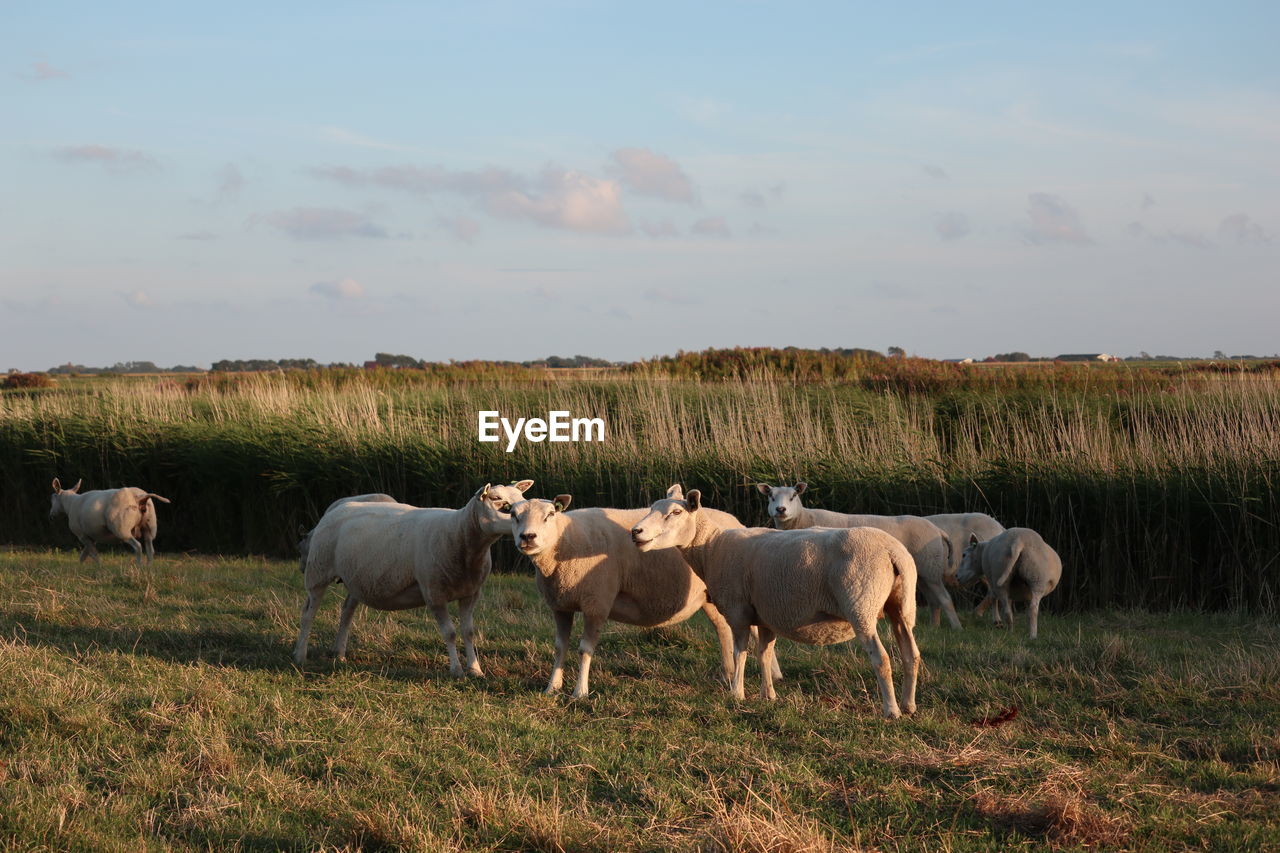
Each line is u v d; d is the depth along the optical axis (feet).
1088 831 17.06
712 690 27.91
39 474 70.33
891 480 50.42
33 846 16.10
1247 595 43.19
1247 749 21.98
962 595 47.37
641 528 26.61
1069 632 38.55
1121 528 45.16
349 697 26.05
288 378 99.71
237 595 42.98
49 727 21.72
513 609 40.63
